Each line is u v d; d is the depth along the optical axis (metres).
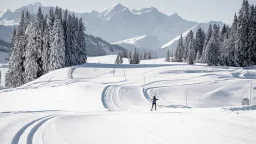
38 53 90.56
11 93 58.53
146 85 66.38
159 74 83.94
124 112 25.14
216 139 12.83
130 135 14.23
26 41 92.44
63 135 14.02
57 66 91.19
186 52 151.50
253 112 20.36
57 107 43.97
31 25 91.56
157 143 12.52
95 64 111.50
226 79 73.50
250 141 12.36
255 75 84.44
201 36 147.25
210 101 55.97
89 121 18.80
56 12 104.50
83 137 13.72
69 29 102.38
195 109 25.33
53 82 73.81
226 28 138.12
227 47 107.50
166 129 15.52
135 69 98.00
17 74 90.88
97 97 46.00
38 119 18.92
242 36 103.25
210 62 109.00
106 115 22.48
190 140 12.84
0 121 17.81
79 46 109.94
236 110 22.97
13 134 13.97
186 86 65.25
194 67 96.00
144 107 37.59
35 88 62.88
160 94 57.84
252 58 103.75
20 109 46.62
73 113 24.23
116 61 158.88
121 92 51.97
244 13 103.81
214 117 18.98
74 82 66.44
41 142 12.49
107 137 13.79
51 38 90.88
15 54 91.69
